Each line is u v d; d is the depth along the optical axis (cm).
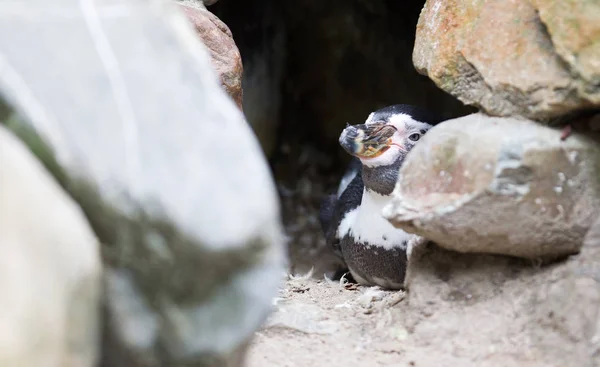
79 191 352
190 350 357
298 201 544
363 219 429
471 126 393
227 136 361
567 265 388
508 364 384
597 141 391
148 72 361
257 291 357
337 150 568
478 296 394
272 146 551
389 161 424
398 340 394
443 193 390
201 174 357
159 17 366
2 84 354
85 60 359
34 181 321
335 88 561
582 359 381
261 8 529
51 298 307
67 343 317
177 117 360
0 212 303
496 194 386
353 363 388
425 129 426
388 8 552
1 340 284
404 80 554
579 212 388
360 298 412
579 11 387
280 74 553
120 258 356
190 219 351
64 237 318
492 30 396
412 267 400
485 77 396
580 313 383
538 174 387
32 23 360
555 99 389
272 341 395
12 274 296
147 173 356
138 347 357
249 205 357
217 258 354
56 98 356
